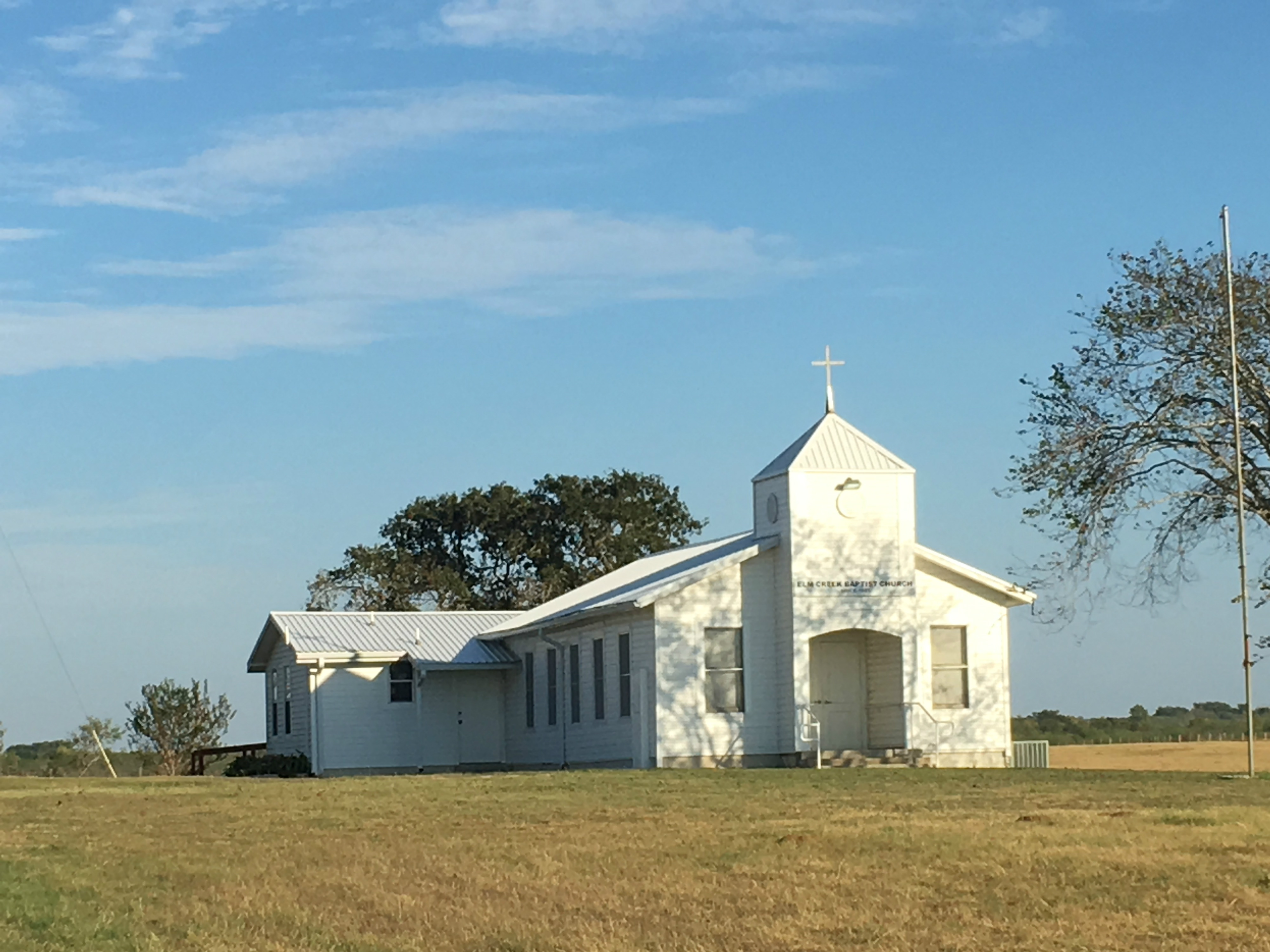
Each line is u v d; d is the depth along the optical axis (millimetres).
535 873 15812
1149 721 93625
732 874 15461
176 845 19406
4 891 15508
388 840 19250
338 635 50281
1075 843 17031
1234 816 19516
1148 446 36969
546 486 82812
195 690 59594
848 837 18016
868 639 40719
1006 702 40281
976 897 13781
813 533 38812
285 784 33094
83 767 61375
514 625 48688
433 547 82562
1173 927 12258
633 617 39812
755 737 38719
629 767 40094
